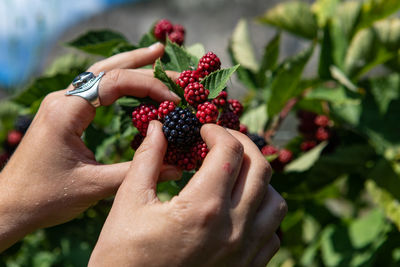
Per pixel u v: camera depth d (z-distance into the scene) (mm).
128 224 274
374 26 474
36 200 318
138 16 1970
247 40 542
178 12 1908
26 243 526
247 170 287
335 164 469
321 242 532
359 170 486
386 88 492
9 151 485
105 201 424
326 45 488
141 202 278
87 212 486
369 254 470
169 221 267
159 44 354
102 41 416
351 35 498
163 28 394
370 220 520
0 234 317
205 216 266
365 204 636
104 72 328
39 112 329
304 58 432
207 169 274
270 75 478
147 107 314
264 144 416
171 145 303
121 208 280
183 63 349
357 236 508
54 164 319
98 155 405
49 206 320
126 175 294
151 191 281
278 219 294
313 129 476
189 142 302
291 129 982
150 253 268
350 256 490
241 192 281
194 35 1793
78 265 491
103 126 443
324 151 471
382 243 459
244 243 282
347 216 652
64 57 562
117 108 422
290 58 440
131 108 328
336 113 483
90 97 322
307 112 490
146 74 345
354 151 472
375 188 457
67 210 323
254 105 512
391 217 445
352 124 487
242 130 356
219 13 1807
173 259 268
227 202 273
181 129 296
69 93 327
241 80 505
